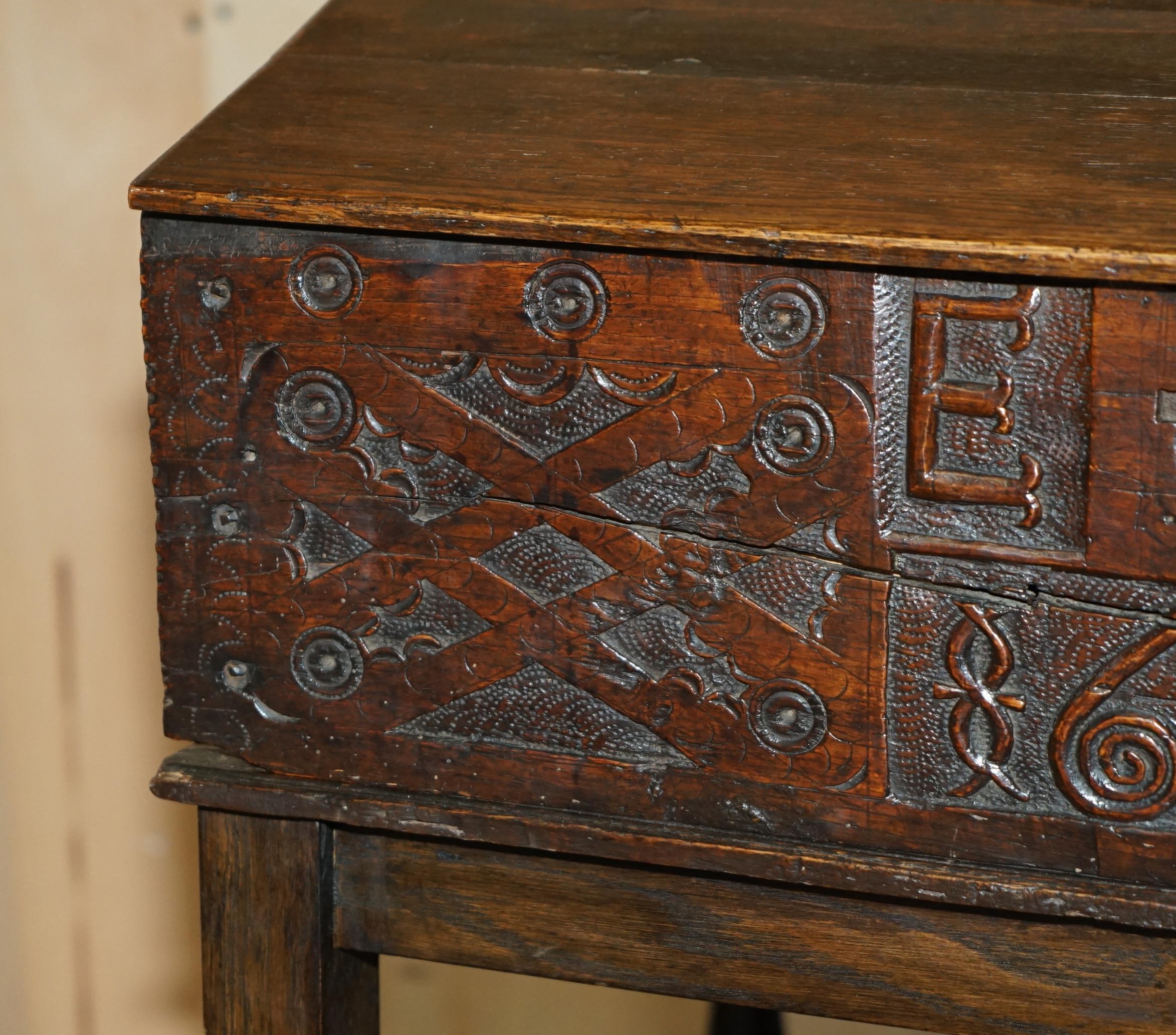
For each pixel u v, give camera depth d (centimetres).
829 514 98
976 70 107
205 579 107
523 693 105
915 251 90
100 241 160
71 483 167
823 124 101
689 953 109
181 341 103
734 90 106
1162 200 91
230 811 113
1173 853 97
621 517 101
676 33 115
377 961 125
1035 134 98
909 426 95
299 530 105
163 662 110
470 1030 185
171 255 101
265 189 97
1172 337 90
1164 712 96
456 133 103
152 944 180
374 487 103
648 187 96
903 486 96
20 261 161
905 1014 106
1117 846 98
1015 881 99
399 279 99
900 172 96
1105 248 87
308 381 102
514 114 105
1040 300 92
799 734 102
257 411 103
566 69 110
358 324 100
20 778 176
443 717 107
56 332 163
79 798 177
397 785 108
